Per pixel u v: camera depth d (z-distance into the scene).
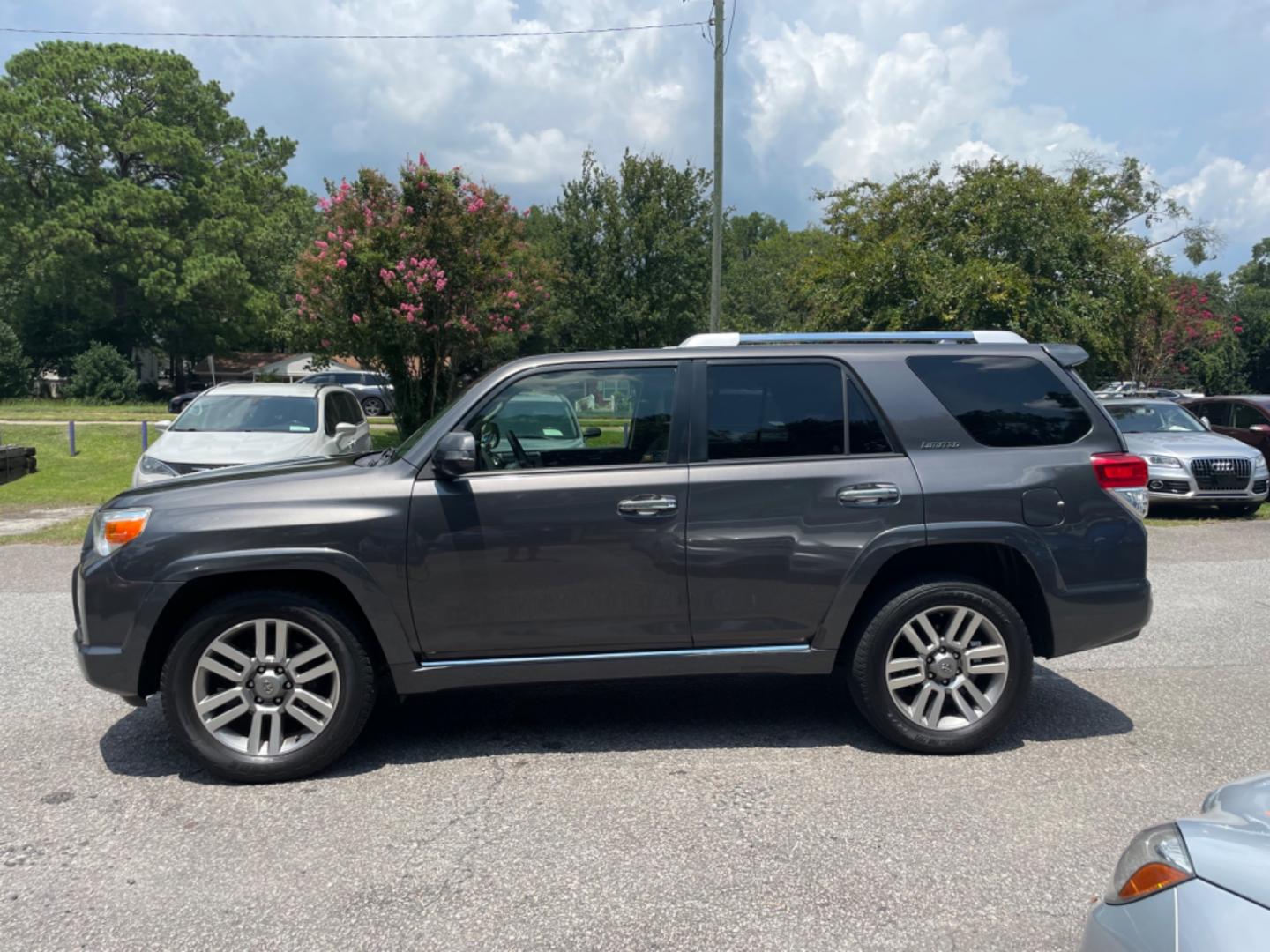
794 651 4.62
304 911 3.29
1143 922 2.08
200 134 53.53
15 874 3.55
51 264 46.22
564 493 4.50
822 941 3.07
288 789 4.32
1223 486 13.17
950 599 4.57
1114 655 6.50
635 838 3.79
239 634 4.40
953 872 3.51
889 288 17.20
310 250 18.95
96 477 17.41
